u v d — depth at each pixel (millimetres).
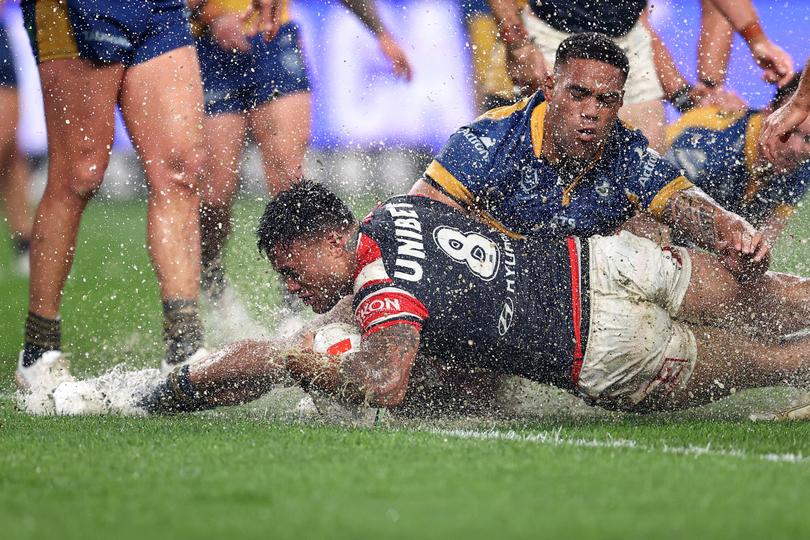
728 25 24344
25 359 17312
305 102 22500
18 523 8102
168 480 9562
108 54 17375
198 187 18094
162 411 14266
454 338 12945
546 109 14555
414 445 11336
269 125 22266
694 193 14461
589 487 9172
